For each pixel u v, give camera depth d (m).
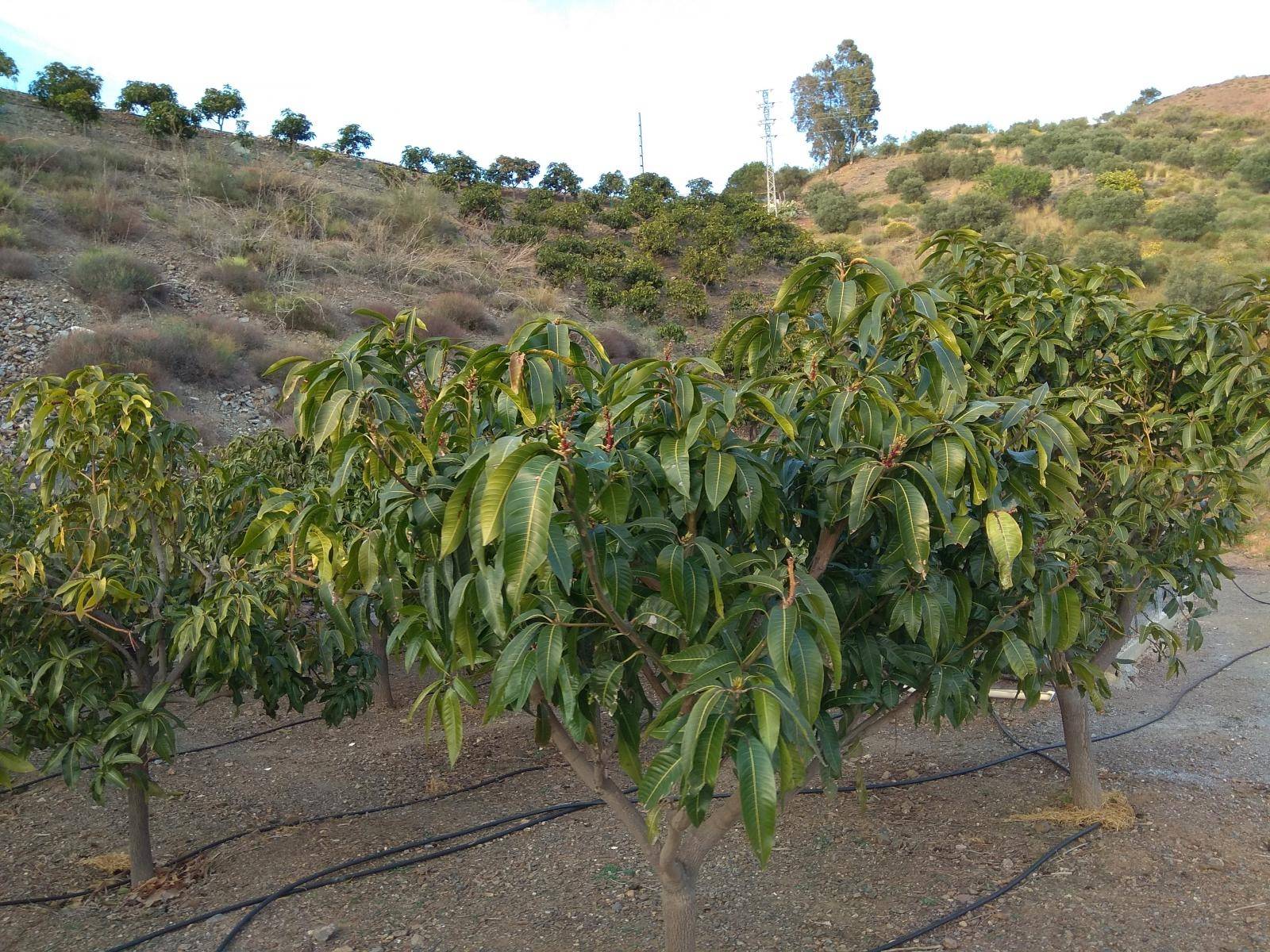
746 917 3.32
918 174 41.69
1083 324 3.67
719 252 25.17
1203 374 3.61
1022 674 2.24
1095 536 3.53
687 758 1.59
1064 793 4.39
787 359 2.65
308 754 5.33
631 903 3.45
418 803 4.57
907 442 1.97
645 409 2.04
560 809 4.36
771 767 1.61
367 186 24.69
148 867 3.74
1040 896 3.40
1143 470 3.61
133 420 3.22
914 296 2.06
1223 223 28.08
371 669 4.04
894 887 3.53
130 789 3.67
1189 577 3.95
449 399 2.08
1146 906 3.30
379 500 2.07
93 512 3.19
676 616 1.91
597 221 28.02
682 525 2.13
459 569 2.06
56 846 4.10
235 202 19.16
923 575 1.87
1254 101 54.72
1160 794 4.33
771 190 42.12
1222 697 5.98
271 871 3.79
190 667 3.62
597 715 2.37
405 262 18.17
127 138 21.67
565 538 1.71
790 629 1.72
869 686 2.38
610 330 17.45
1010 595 2.46
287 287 15.48
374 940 3.22
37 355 11.02
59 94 21.44
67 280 13.12
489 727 5.77
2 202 14.56
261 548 2.67
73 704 3.20
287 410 11.70
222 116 24.06
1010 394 3.67
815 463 2.22
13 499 3.96
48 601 3.22
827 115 54.34
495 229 23.17
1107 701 5.91
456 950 3.15
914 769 4.84
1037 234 28.66
